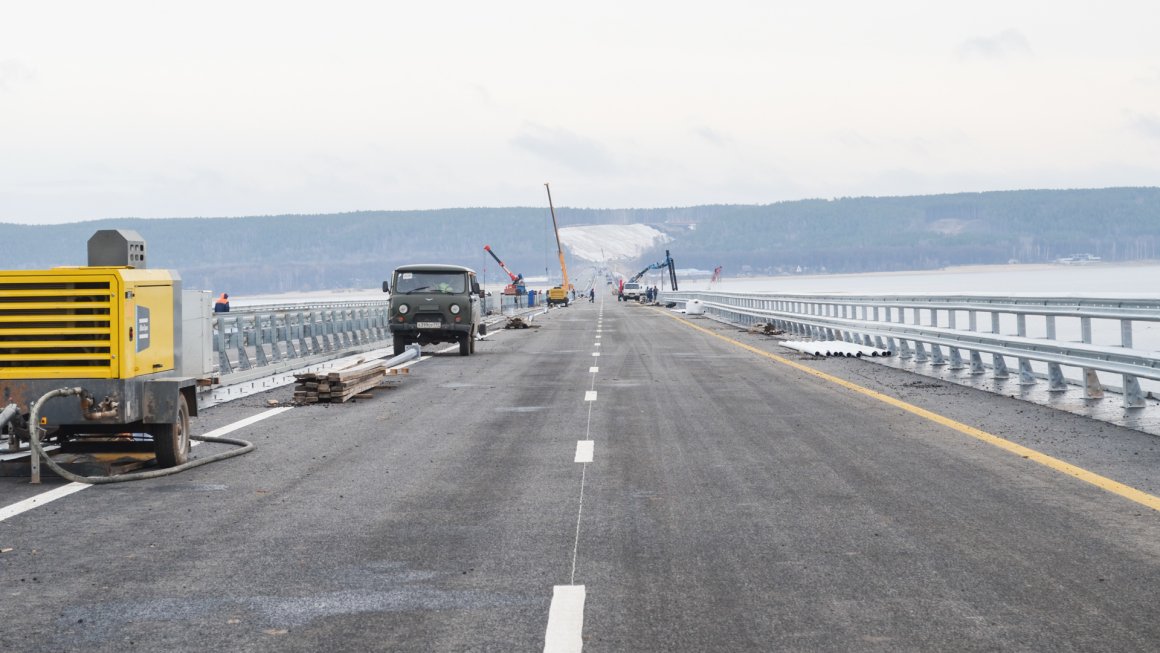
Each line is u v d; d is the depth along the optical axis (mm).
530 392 19766
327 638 5773
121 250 11266
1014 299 19500
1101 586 6594
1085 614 6043
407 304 30641
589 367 25609
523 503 9422
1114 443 12438
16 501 9703
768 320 45625
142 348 11117
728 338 38906
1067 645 5531
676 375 22891
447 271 30875
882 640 5633
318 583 6867
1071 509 8852
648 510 9055
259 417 16172
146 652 5582
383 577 6996
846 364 25562
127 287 10758
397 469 11344
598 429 14383
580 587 6703
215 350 22031
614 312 81000
